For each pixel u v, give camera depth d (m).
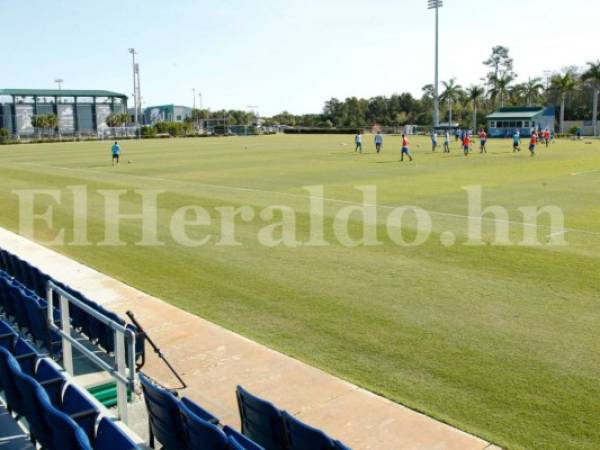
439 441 6.15
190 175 31.78
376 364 8.12
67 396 5.80
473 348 8.59
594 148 53.88
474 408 6.89
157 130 108.88
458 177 29.56
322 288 11.52
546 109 80.81
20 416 6.00
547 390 7.30
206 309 10.45
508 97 108.88
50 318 7.48
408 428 6.40
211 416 5.26
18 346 6.93
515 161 39.19
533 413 6.76
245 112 172.50
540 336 8.98
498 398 7.12
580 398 7.09
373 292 11.20
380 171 32.94
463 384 7.48
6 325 7.45
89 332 8.14
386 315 9.98
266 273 12.63
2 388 6.45
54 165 39.78
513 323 9.52
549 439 6.22
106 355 7.74
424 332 9.22
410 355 8.39
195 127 130.62
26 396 5.33
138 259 14.12
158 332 9.16
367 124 136.12
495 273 12.32
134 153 52.84
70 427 4.53
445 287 11.44
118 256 14.45
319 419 6.60
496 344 8.71
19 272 10.55
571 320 9.61
